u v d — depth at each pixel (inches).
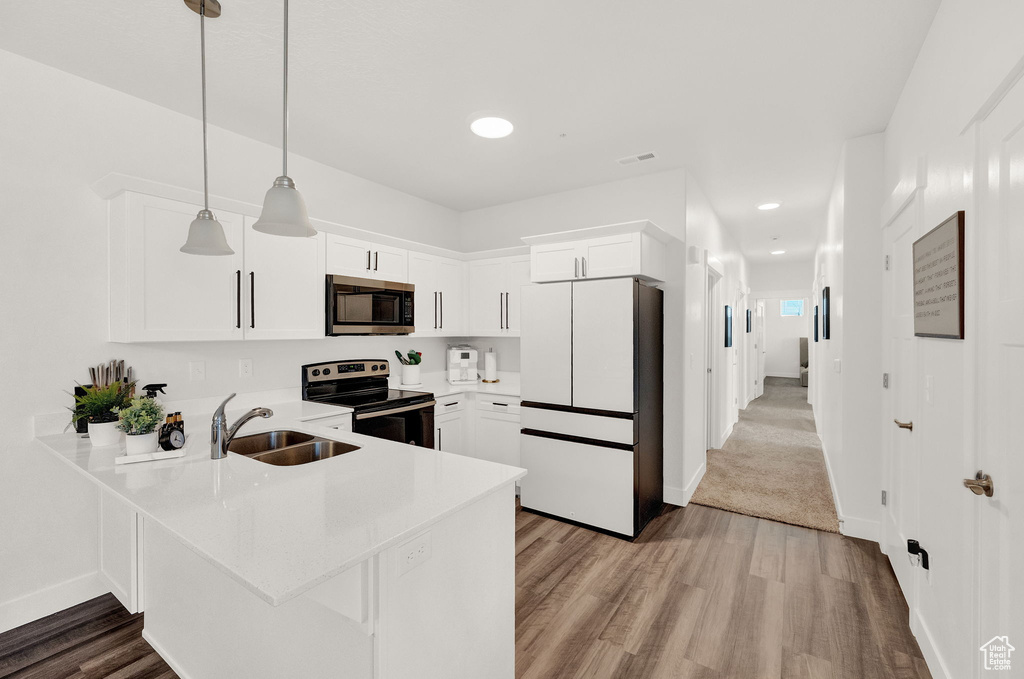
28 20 71.2
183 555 66.3
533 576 97.6
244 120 104.7
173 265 88.9
